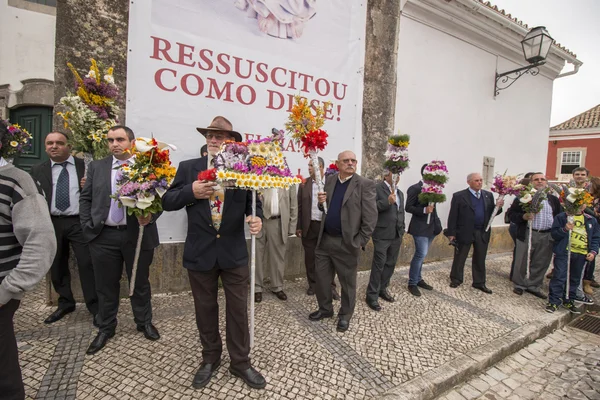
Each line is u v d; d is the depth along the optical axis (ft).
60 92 10.61
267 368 8.25
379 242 12.49
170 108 12.01
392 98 17.51
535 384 9.05
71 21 10.50
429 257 20.25
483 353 9.68
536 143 26.03
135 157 7.29
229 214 7.27
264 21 13.58
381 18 16.81
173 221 12.70
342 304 10.77
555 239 13.70
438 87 19.56
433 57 19.16
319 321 11.15
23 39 18.45
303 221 13.28
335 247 10.63
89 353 8.36
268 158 7.21
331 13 15.29
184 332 9.71
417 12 18.10
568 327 13.12
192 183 6.92
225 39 12.81
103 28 10.90
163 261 12.63
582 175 16.25
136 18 11.27
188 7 12.01
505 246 24.81
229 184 6.77
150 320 9.41
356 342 9.86
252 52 13.43
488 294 15.07
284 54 14.23
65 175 9.97
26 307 10.98
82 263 9.65
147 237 8.93
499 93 22.80
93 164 8.77
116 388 7.16
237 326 7.48
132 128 11.48
